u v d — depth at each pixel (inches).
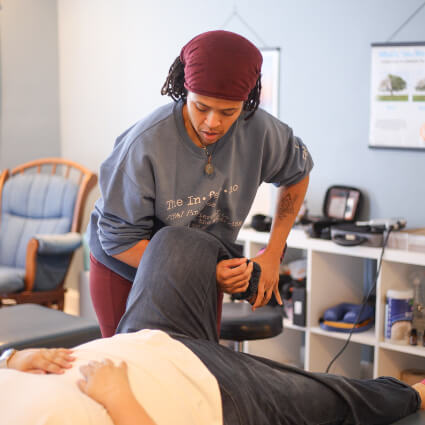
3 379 42.1
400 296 97.7
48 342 82.6
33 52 159.0
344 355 113.0
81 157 160.7
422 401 59.1
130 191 58.2
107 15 149.6
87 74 156.3
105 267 65.3
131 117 147.4
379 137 109.5
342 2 111.3
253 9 122.6
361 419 51.4
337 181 115.4
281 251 68.4
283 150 64.8
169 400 42.5
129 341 46.6
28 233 140.9
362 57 110.2
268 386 47.2
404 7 104.8
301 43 117.0
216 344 50.1
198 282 53.6
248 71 51.0
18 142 159.0
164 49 138.5
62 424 37.9
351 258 112.7
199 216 64.2
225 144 59.8
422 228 105.0
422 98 104.5
